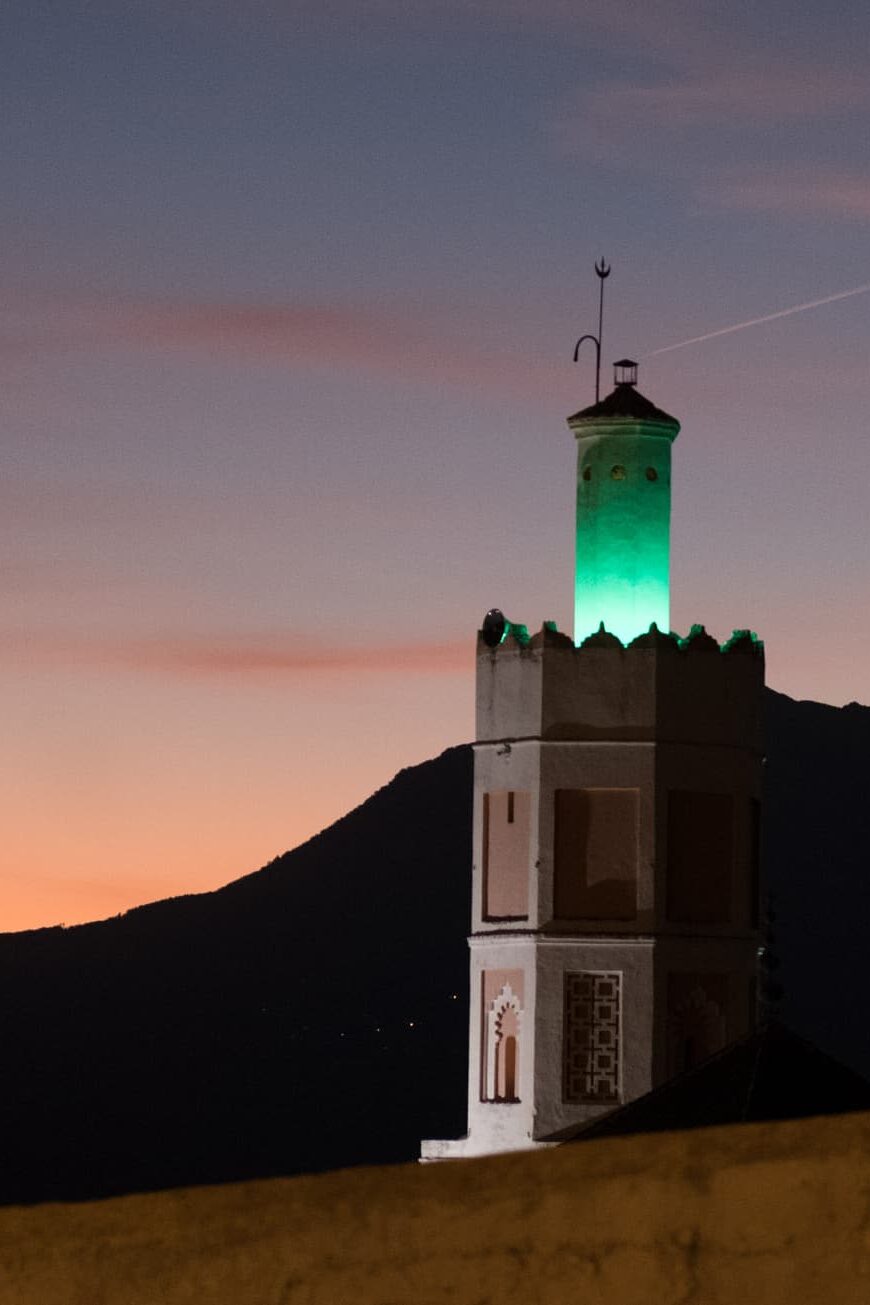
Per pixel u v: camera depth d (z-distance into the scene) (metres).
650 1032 60.94
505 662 63.34
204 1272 16.11
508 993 62.28
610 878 61.91
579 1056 61.25
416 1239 15.68
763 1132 15.26
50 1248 16.47
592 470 63.38
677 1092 44.97
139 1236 16.34
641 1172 15.25
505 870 62.94
